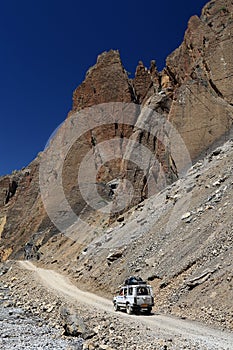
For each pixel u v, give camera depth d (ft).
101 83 310.65
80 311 75.10
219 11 222.28
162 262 98.07
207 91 186.09
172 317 68.80
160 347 43.19
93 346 49.26
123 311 80.79
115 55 319.68
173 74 256.93
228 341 47.52
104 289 114.62
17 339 59.77
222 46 193.98
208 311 64.69
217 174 129.59
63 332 61.87
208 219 101.09
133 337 49.90
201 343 45.83
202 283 75.00
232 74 183.32
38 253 239.30
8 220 348.79
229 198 103.71
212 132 173.47
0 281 169.48
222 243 84.02
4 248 315.99
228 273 71.10
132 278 82.89
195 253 89.45
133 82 306.14
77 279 143.13
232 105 176.45
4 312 91.91
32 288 130.52
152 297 75.15
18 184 416.67
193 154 173.68
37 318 82.64
